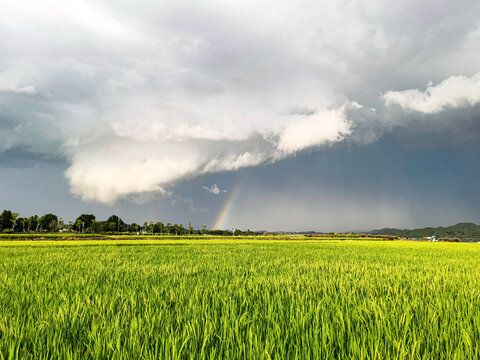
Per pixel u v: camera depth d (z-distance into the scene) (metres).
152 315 4.06
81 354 3.00
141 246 26.64
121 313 4.21
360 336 3.29
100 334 3.27
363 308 4.20
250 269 9.34
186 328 3.37
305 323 3.65
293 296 5.07
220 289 5.93
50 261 12.76
